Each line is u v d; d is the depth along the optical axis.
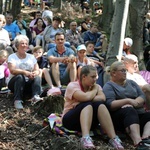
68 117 4.06
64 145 3.81
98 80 5.20
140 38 6.65
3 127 4.27
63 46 5.73
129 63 5.13
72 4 20.77
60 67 5.65
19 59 5.21
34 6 21.48
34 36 8.66
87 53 7.00
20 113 4.72
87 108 3.94
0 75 5.38
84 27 11.60
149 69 7.07
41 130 4.20
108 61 4.97
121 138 4.20
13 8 15.41
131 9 6.54
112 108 4.18
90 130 4.18
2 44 6.62
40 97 5.17
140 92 4.45
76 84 4.19
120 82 4.38
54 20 7.75
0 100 5.12
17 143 3.92
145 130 4.09
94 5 20.50
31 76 5.05
